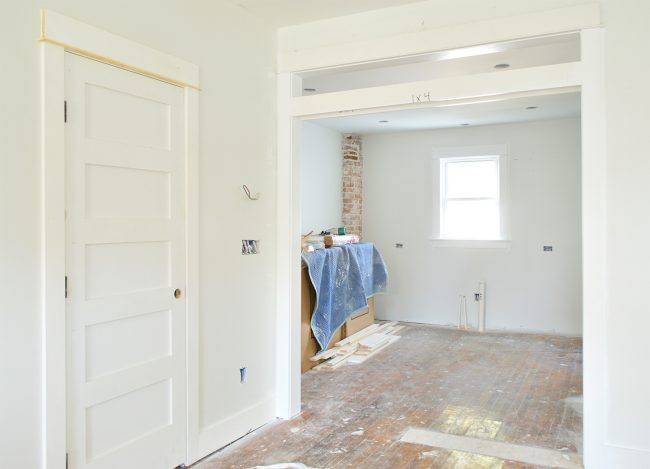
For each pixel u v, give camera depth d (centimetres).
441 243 671
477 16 294
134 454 248
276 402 355
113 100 236
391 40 316
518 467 281
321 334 487
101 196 231
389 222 702
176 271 271
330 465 284
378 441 316
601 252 271
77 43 217
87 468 225
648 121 263
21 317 199
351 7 317
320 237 525
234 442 313
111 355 237
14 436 197
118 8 238
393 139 696
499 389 415
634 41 263
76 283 220
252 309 333
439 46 303
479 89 292
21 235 199
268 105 346
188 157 277
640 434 267
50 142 207
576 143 601
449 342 577
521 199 629
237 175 317
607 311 271
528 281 629
